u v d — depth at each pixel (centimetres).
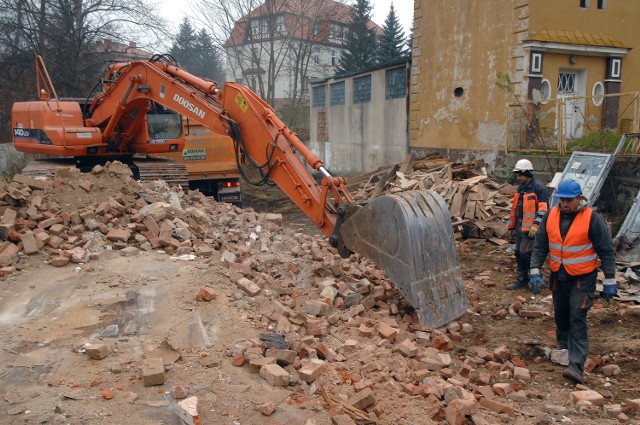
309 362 474
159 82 893
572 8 1538
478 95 1639
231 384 418
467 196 1256
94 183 848
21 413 365
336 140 2577
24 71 2598
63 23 2589
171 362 442
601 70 1633
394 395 455
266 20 3547
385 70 2123
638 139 1124
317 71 4725
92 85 2638
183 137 1171
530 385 528
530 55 1480
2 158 1819
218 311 547
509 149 1491
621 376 550
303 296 668
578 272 530
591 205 1065
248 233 891
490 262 1000
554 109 1452
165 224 772
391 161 2120
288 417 379
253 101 738
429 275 613
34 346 464
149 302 562
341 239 658
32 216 744
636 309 709
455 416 417
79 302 559
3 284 604
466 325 654
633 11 1644
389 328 579
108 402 383
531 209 797
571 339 544
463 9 1664
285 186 709
